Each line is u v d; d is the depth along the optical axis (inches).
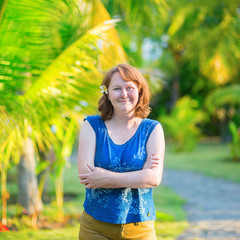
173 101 992.9
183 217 224.1
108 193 75.4
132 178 72.6
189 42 517.7
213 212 241.3
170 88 1008.2
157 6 247.3
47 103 135.4
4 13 124.0
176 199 287.7
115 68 79.1
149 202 77.8
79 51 135.1
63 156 195.9
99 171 73.7
